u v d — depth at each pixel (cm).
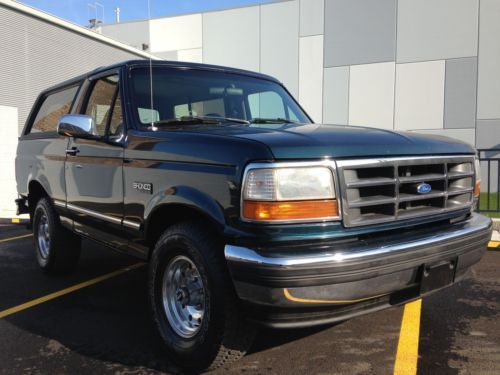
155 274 320
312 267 243
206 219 296
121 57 1755
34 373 305
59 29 1455
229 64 2081
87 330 374
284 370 303
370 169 278
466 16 1695
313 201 257
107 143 378
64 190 459
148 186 327
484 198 1215
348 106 1891
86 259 604
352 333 362
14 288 484
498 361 315
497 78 1677
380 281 264
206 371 299
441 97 1753
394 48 1802
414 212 297
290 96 480
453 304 428
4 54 1263
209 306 276
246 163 260
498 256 608
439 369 304
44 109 561
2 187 1260
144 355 329
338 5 1873
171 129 342
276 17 1980
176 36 2166
